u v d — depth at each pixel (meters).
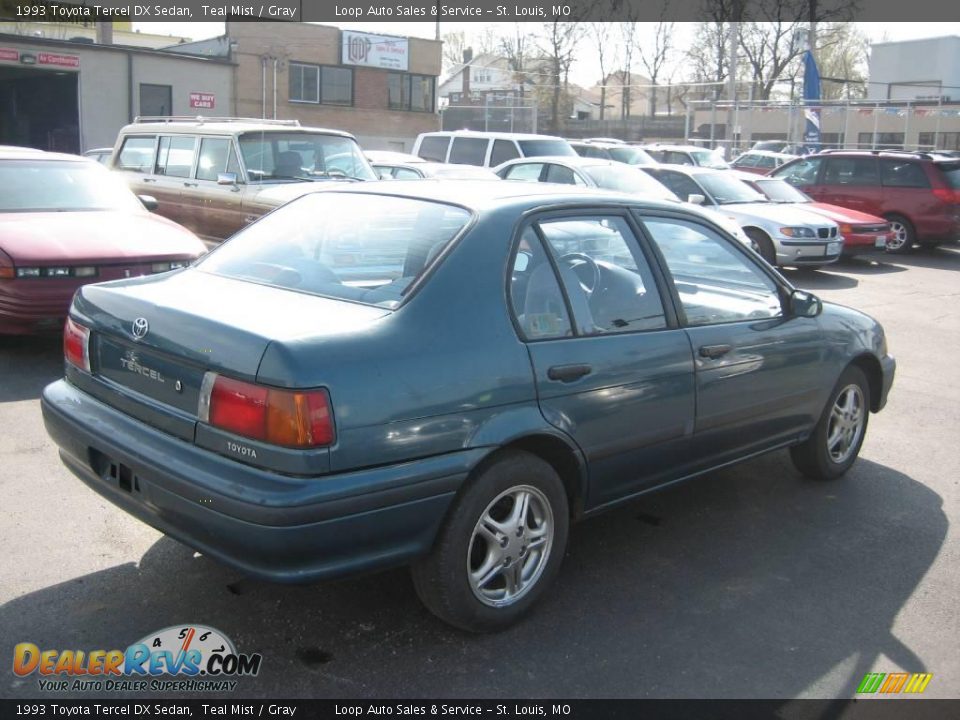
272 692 3.12
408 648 3.41
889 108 28.95
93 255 6.87
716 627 3.67
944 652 3.56
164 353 3.27
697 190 14.37
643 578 4.07
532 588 3.61
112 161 12.27
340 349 3.03
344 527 2.98
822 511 4.95
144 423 3.37
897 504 5.10
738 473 5.53
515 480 3.44
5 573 3.81
